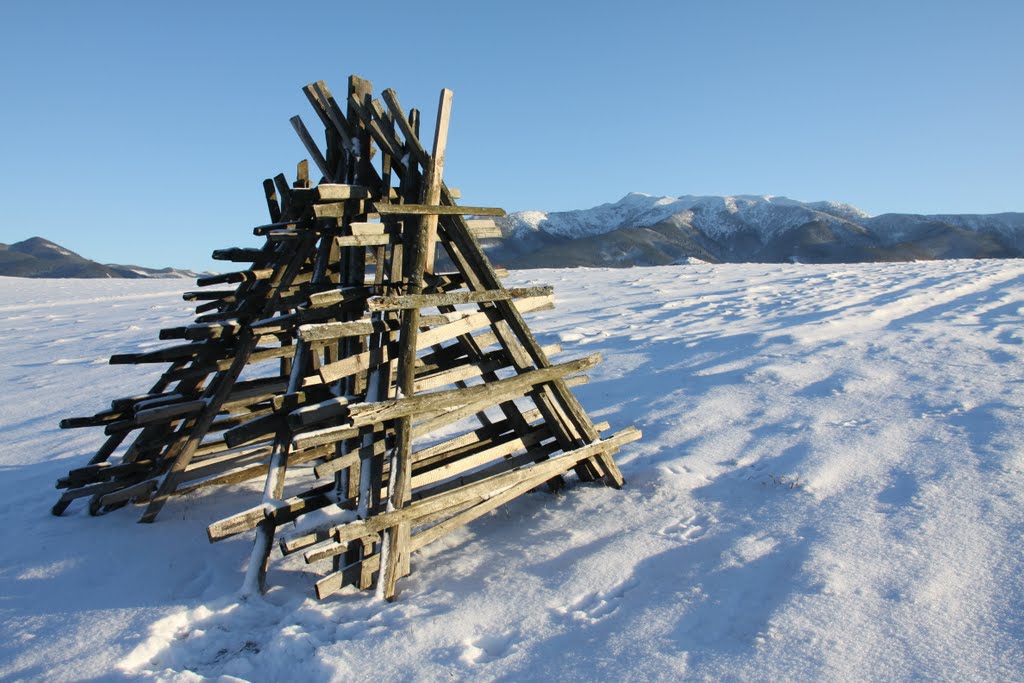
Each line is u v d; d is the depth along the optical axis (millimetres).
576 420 4941
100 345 14984
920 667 2750
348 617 3545
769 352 9531
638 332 12375
